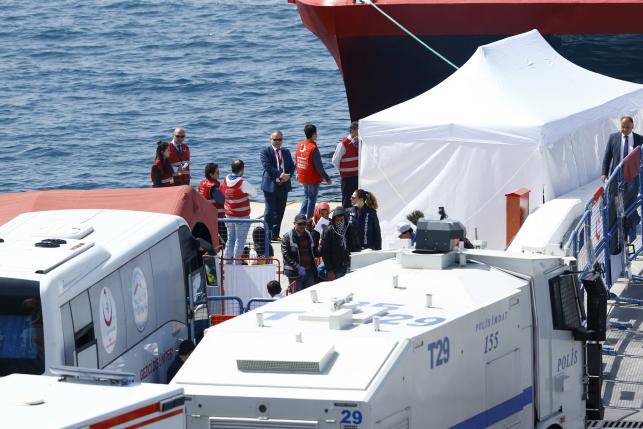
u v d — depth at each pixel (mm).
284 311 32812
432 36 91750
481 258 36594
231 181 65000
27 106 153375
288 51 190125
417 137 63594
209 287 54219
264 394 28531
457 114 63719
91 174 119500
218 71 174375
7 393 25031
